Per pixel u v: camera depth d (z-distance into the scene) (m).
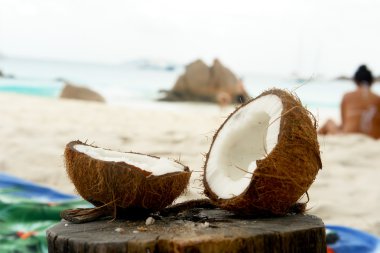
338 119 4.54
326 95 7.81
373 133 2.21
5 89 7.11
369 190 1.21
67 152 0.56
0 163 1.31
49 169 1.27
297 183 0.53
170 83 10.68
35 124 2.05
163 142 1.75
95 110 2.92
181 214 0.58
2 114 2.36
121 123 2.35
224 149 0.58
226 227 0.52
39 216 0.90
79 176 0.54
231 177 0.57
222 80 7.73
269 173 0.52
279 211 0.55
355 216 1.02
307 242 0.51
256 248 0.49
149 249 0.48
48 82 8.98
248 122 0.57
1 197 0.98
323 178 1.32
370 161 1.54
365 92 2.22
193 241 0.47
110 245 0.48
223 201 0.55
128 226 0.53
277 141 0.53
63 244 0.49
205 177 0.58
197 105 6.53
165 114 2.97
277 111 0.55
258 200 0.53
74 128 1.99
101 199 0.54
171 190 0.54
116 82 10.35
